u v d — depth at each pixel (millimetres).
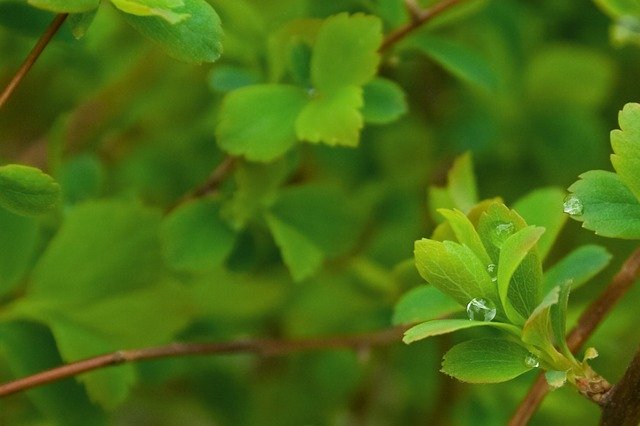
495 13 612
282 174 497
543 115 624
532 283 399
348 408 616
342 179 612
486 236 404
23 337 491
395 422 612
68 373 461
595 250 447
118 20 571
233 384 604
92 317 495
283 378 620
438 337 532
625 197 406
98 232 491
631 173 397
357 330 565
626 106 399
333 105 464
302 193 510
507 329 398
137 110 604
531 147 627
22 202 410
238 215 498
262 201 504
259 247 525
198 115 620
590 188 407
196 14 411
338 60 468
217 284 549
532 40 638
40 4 406
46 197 410
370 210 586
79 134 595
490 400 531
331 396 618
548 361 400
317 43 468
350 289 558
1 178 407
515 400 528
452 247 398
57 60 583
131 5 398
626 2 485
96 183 546
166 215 513
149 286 499
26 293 490
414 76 625
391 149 622
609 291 449
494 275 402
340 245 512
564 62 612
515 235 391
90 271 493
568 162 623
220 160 601
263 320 575
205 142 602
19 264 477
